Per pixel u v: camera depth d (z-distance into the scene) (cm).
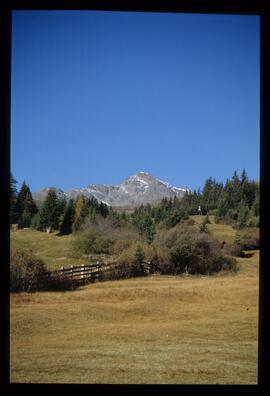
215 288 3447
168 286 3500
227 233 6041
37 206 7481
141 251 4244
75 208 6612
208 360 1552
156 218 6303
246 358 1628
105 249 4912
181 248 4522
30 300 2812
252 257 5284
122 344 1923
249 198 7644
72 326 2308
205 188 8100
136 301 2953
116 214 6359
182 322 2508
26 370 1416
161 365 1473
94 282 3609
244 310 2836
